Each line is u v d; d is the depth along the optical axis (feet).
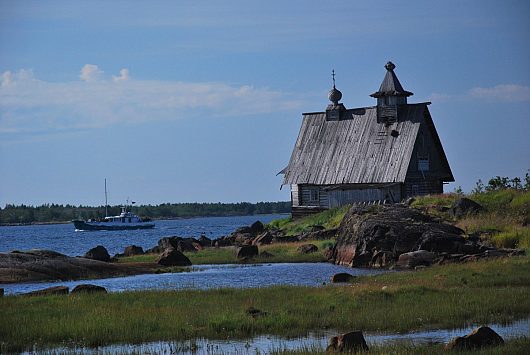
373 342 247.91
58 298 339.98
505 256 450.30
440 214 608.19
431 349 228.84
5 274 469.98
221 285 414.21
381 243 509.35
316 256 572.51
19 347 253.24
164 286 416.05
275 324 274.77
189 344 253.44
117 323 278.26
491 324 269.03
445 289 331.98
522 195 617.62
